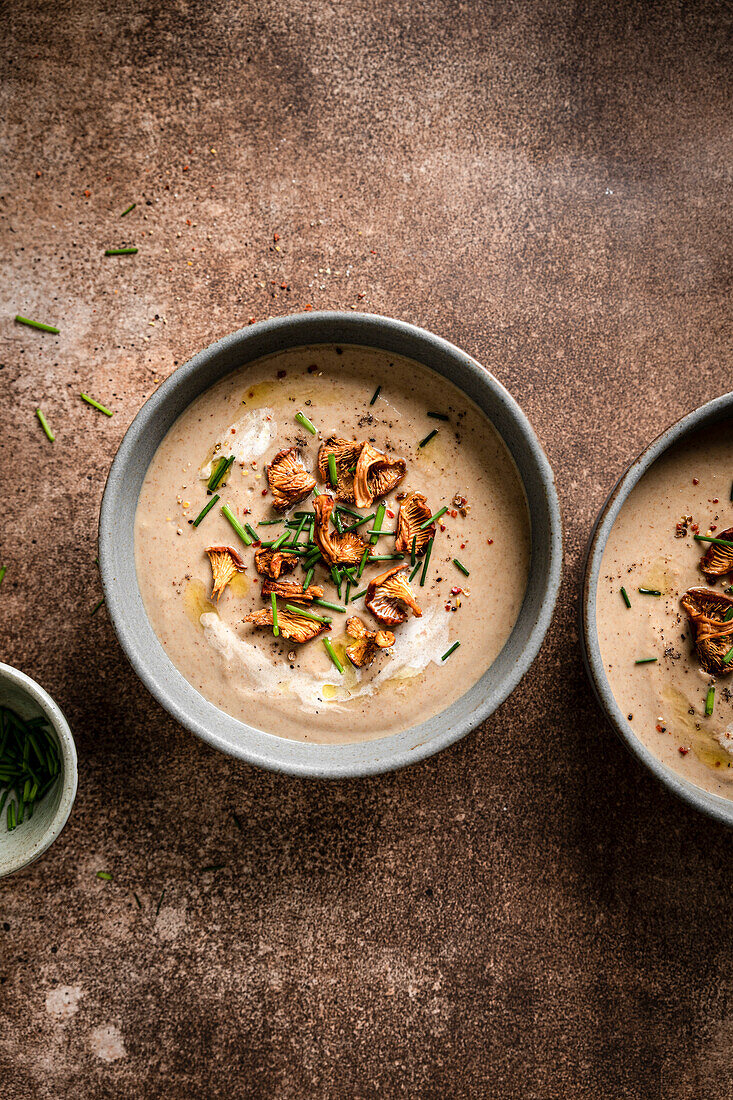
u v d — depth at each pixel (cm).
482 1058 44
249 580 41
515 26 45
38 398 44
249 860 44
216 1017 44
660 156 45
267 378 41
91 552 44
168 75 45
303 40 45
